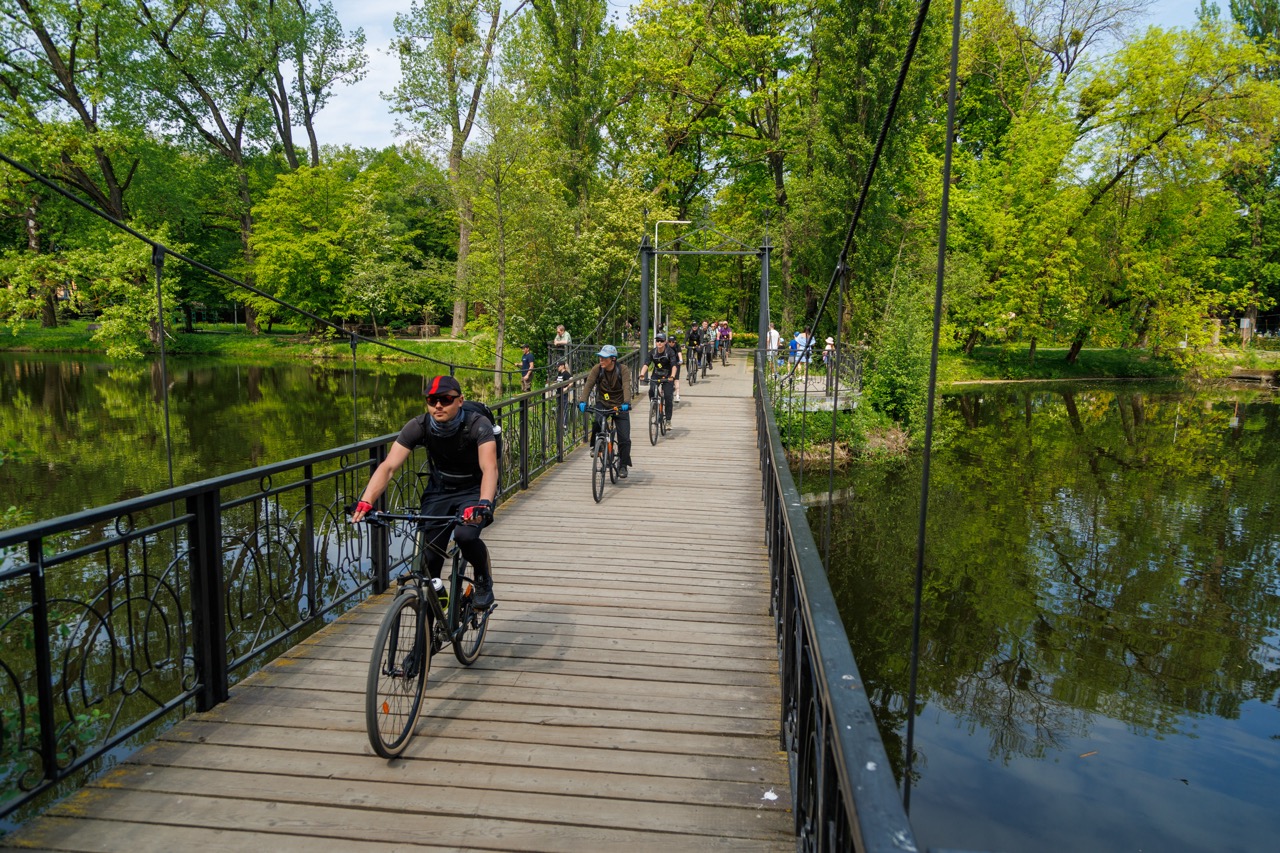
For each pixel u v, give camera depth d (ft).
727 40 104.12
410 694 11.43
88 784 10.19
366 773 10.59
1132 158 115.24
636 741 11.64
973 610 37.45
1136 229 120.47
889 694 29.37
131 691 11.02
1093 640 33.78
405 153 102.12
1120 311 126.82
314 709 12.42
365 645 15.17
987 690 29.66
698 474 35.53
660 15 109.70
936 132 117.39
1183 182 114.32
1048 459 70.85
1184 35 110.32
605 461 31.35
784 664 11.64
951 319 121.70
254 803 9.86
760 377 46.93
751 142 115.85
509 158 90.02
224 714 12.22
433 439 12.21
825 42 85.92
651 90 115.65
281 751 11.12
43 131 98.32
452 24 104.06
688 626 16.70
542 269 95.35
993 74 128.47
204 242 159.12
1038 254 121.90
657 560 21.89
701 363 87.76
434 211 171.73
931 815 21.76
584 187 105.40
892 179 87.25
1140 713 27.66
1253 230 146.92
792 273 115.14
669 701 13.03
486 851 9.00
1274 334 168.76
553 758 11.10
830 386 71.00
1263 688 29.71
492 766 10.85
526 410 31.91
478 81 97.04
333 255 149.07
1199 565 43.34
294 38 139.95
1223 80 109.81
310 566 15.56
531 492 31.50
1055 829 21.12
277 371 125.90
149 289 100.37
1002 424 88.79
